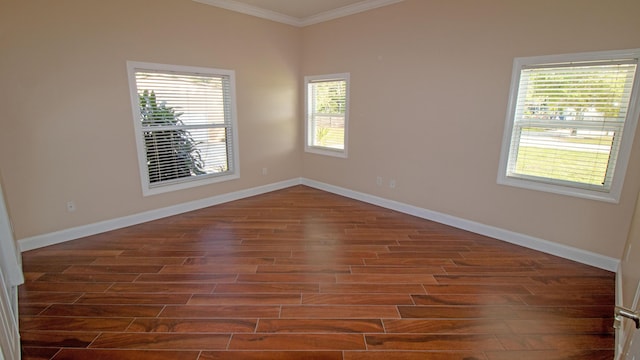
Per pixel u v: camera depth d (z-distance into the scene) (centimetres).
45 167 308
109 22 327
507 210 332
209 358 177
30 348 182
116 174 354
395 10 388
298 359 177
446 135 367
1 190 229
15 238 284
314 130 535
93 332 195
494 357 180
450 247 320
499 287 249
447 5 342
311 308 220
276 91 499
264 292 239
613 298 236
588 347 188
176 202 411
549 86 291
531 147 311
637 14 241
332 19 460
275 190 530
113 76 337
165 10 364
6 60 276
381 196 448
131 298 230
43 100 299
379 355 180
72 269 270
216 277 259
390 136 422
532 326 205
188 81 403
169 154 399
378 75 421
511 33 303
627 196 261
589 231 283
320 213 418
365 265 281
